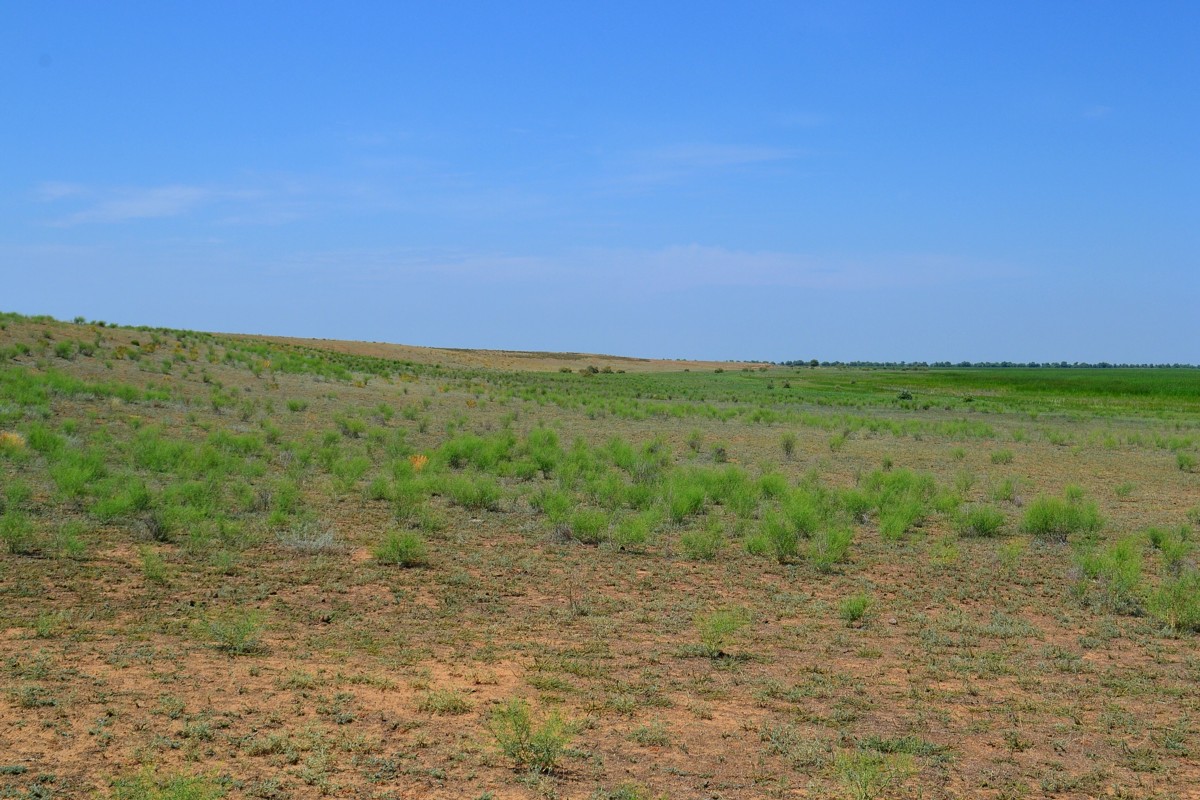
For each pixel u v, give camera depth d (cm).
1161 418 6919
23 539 1625
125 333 6216
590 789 793
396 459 2948
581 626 1358
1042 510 2300
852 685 1119
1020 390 11138
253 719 912
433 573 1648
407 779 794
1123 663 1258
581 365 15225
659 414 5703
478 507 2348
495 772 817
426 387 6438
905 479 2931
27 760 790
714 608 1483
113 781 749
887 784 823
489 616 1395
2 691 952
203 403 4116
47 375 3912
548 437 3747
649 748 895
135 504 1944
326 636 1242
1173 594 1501
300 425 3847
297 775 791
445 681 1072
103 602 1338
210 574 1540
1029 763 894
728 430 4825
